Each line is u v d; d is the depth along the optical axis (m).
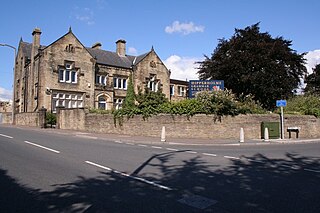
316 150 13.73
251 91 30.88
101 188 6.13
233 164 9.36
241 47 30.69
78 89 33.06
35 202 5.19
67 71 32.91
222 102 19.59
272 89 28.84
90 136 19.28
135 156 10.70
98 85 34.81
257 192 6.00
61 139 16.80
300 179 7.26
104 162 9.21
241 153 12.28
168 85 41.69
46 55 31.17
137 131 20.69
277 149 14.13
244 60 29.09
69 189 6.03
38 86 30.66
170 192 5.89
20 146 12.87
